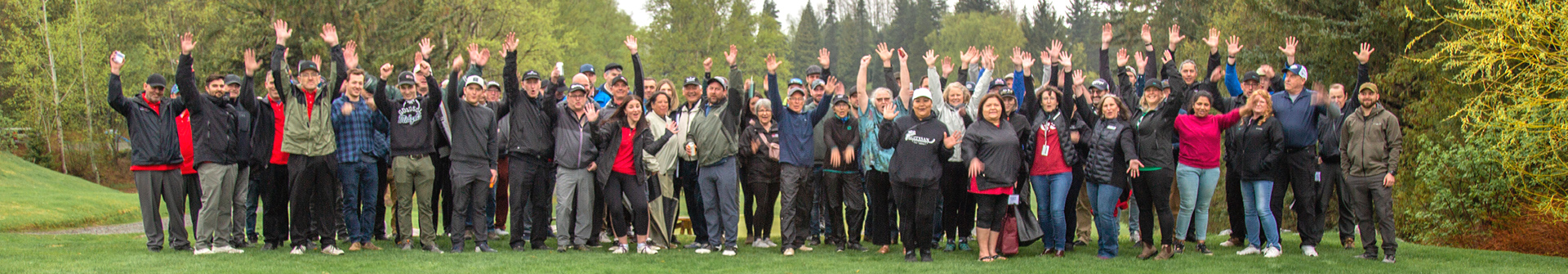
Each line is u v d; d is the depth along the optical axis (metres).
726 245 7.31
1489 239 9.97
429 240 7.25
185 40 6.61
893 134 6.70
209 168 6.82
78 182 23.44
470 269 6.14
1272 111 6.93
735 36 38.72
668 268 6.38
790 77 41.66
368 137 7.22
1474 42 9.26
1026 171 7.17
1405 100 12.80
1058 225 7.02
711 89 7.46
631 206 7.33
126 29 36.22
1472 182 10.10
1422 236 10.85
